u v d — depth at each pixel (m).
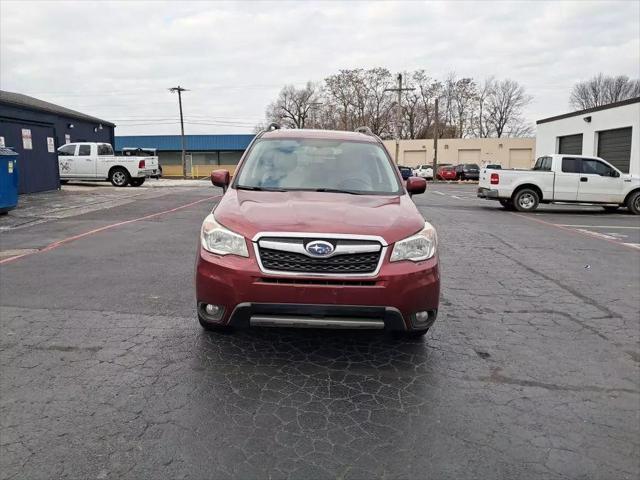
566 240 10.67
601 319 5.37
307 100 83.19
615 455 2.93
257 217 3.88
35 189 18.27
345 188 4.83
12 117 16.89
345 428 3.11
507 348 4.49
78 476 2.58
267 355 4.15
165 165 63.69
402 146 63.19
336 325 3.66
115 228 10.59
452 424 3.20
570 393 3.68
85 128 27.16
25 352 4.09
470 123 83.62
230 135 62.62
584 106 84.88
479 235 10.92
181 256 7.83
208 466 2.69
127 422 3.09
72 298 5.56
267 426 3.10
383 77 75.50
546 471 2.75
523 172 16.62
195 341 4.39
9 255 7.79
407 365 4.06
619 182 16.55
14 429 2.98
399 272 3.69
